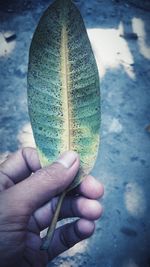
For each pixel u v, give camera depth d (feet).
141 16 2.19
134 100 1.80
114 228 1.40
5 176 1.04
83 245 1.35
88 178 0.89
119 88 1.84
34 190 0.72
